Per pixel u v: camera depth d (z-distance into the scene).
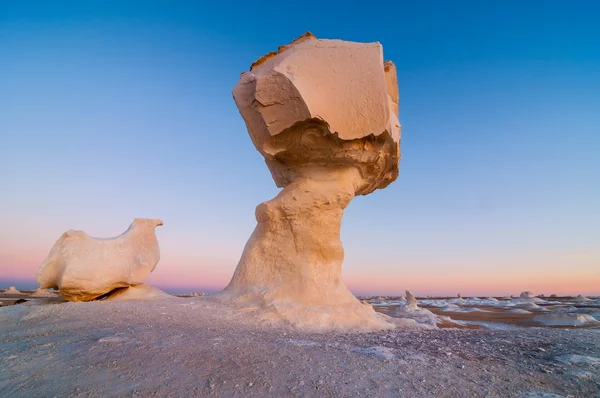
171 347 4.71
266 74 8.36
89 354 4.40
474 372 4.40
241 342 5.24
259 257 9.56
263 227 9.77
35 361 4.20
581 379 4.27
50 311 7.34
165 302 8.71
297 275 8.98
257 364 4.23
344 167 9.60
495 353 5.41
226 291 9.62
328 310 8.33
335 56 8.61
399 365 4.48
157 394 3.39
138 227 11.59
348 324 8.11
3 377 3.78
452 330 8.35
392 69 10.56
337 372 4.12
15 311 7.61
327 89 8.41
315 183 9.43
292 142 9.05
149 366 4.03
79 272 9.92
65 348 4.65
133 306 7.84
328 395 3.51
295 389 3.60
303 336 6.52
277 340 5.70
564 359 5.05
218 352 4.61
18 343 5.04
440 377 4.14
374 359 4.71
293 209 9.30
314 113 8.08
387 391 3.67
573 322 12.52
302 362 4.41
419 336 7.00
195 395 3.38
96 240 10.62
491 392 3.79
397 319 9.67
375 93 8.38
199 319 7.26
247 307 8.34
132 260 10.86
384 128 8.48
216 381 3.68
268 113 8.45
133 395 3.36
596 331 8.00
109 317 6.75
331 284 9.19
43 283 10.17
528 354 5.39
